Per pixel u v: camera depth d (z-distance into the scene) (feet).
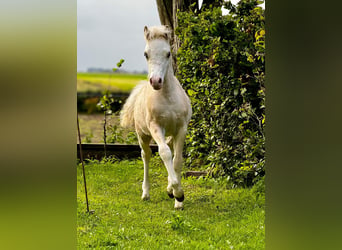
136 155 25.46
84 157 25.52
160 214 15.12
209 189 18.06
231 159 18.02
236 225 13.39
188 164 22.59
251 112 17.11
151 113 14.74
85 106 50.55
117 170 22.45
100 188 19.13
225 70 18.33
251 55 16.62
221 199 16.46
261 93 16.46
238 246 11.15
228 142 18.28
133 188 19.06
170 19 27.27
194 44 18.24
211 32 16.97
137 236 12.37
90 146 25.50
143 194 17.22
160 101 14.57
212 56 17.84
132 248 11.25
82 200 16.40
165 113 14.58
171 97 14.69
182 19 21.77
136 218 14.39
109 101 27.55
